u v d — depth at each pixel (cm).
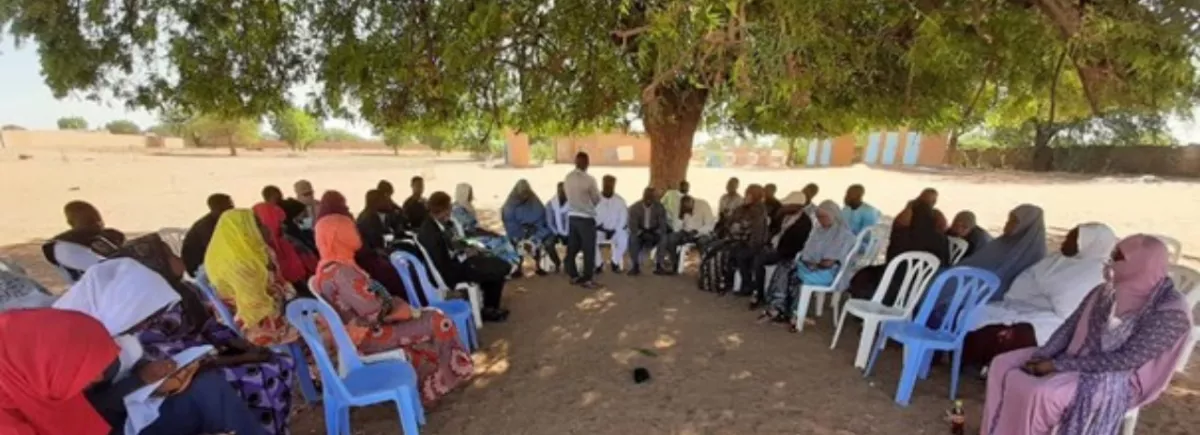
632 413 394
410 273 510
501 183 2338
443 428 377
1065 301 395
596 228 776
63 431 214
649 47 376
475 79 577
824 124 820
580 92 559
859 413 392
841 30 357
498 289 597
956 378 410
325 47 588
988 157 3403
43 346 205
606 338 541
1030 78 561
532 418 389
